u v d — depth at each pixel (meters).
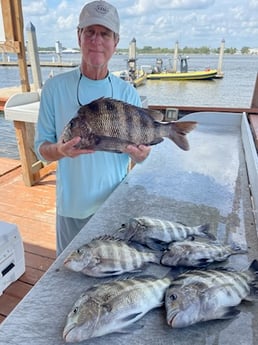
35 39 3.41
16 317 0.71
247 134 2.20
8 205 2.92
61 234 1.54
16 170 3.75
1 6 3.02
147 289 0.74
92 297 0.70
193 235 1.06
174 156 2.04
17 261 1.86
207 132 2.69
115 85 1.41
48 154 1.24
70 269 0.86
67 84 1.33
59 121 1.35
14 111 2.93
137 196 1.41
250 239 1.06
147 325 0.69
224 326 0.69
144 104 2.97
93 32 1.22
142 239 0.98
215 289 0.73
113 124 1.09
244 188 1.54
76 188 1.42
